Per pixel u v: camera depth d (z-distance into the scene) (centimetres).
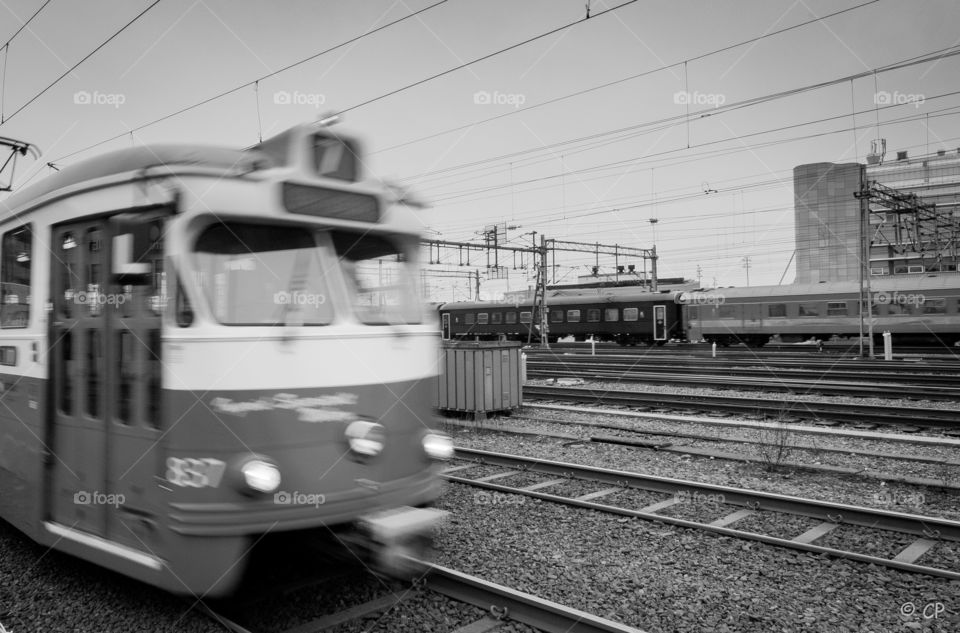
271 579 502
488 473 870
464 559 545
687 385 1848
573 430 1188
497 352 1348
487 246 3316
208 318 409
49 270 504
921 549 564
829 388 1614
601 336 4538
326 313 454
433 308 530
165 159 421
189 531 398
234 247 427
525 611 437
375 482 455
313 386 435
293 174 448
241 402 410
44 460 503
